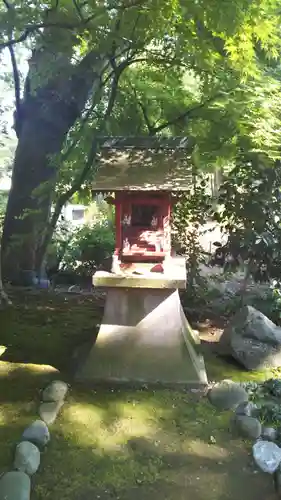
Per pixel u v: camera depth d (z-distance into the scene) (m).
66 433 2.92
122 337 3.67
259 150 4.39
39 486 2.43
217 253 5.31
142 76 6.09
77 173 6.55
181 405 3.30
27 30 4.38
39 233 6.89
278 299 5.09
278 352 4.04
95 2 4.43
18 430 2.92
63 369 3.86
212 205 5.45
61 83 6.57
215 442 2.87
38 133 6.84
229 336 4.35
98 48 5.02
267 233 5.08
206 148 5.02
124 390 3.49
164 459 2.69
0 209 9.77
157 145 3.73
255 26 3.78
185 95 5.90
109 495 2.39
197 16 3.72
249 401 3.30
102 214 9.83
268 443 2.74
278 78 5.37
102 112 6.84
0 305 5.62
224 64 4.50
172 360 3.62
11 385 3.54
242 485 2.49
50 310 5.55
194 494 2.41
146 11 4.19
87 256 7.85
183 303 5.59
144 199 3.51
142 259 3.63
